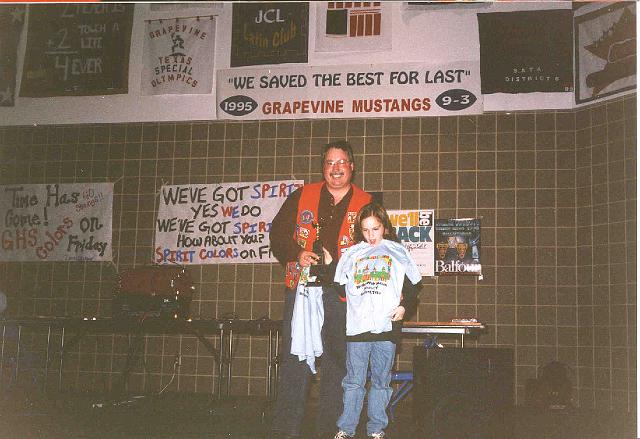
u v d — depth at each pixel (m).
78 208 8.30
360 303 4.58
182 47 8.17
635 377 6.49
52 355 8.09
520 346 7.12
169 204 8.10
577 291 7.05
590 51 7.04
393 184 7.59
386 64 7.65
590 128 7.08
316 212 5.02
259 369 7.64
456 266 7.34
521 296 7.18
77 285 8.22
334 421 4.79
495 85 7.37
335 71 7.77
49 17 8.51
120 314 6.57
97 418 5.73
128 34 8.32
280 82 7.89
